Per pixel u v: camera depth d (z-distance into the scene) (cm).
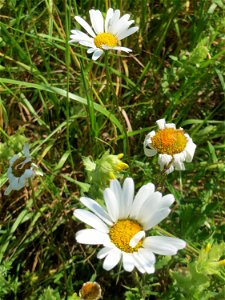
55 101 20
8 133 19
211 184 18
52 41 20
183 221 16
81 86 19
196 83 21
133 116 21
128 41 22
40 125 20
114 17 17
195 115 22
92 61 19
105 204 13
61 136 20
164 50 22
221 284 14
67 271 18
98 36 17
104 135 20
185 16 23
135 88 21
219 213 18
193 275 12
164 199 12
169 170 14
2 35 19
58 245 18
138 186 18
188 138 14
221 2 20
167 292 15
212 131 20
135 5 22
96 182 13
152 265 11
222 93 22
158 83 21
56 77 21
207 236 16
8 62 20
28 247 18
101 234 11
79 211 11
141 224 12
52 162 20
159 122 15
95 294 13
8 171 15
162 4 23
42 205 19
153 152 14
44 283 17
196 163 19
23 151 15
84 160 14
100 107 17
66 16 17
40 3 21
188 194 19
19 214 18
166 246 11
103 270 18
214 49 21
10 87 20
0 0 20
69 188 20
